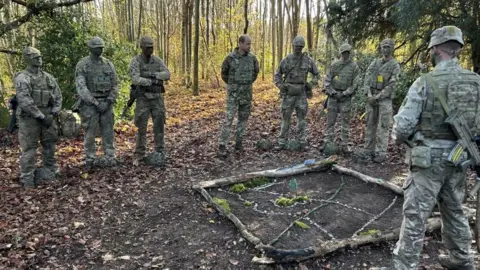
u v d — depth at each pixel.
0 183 5.13
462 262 2.86
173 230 3.87
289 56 6.40
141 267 3.26
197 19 15.61
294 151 6.63
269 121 9.37
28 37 9.45
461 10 7.18
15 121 5.06
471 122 2.62
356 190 4.80
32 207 4.34
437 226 3.68
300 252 3.24
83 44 8.80
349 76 6.12
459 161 2.58
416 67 8.38
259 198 4.59
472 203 4.21
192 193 4.77
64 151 6.81
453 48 2.67
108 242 3.66
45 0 8.81
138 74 5.58
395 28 9.03
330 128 6.52
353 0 9.24
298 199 4.48
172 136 8.28
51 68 8.73
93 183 5.10
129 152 6.82
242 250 3.46
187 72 18.64
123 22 20.20
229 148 6.90
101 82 5.51
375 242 3.51
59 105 5.27
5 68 17.17
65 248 3.54
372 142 6.02
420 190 2.67
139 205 4.43
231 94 6.26
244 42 6.09
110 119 5.78
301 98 6.49
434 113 2.61
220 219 4.06
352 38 9.91
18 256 3.35
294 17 16.30
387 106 5.70
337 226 3.85
